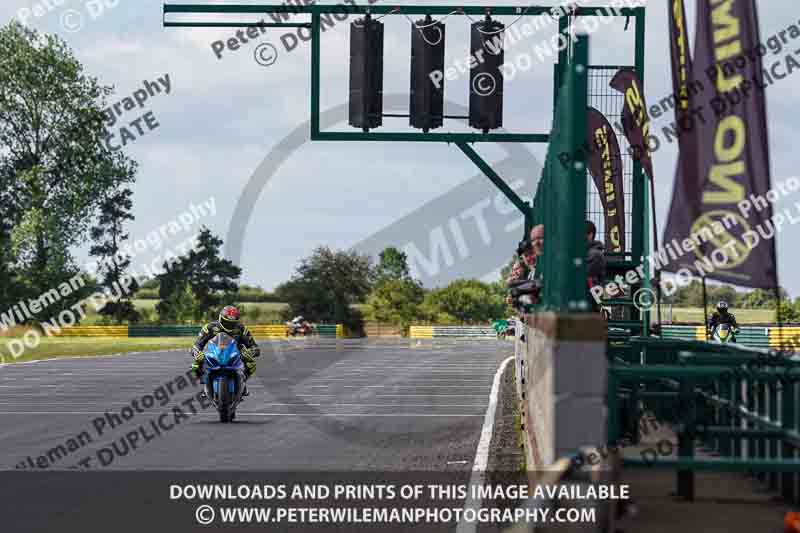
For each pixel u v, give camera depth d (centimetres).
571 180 1223
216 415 3297
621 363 1741
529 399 2012
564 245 1282
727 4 1441
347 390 4391
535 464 1501
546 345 1279
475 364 6706
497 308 15612
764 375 1339
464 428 2866
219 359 3092
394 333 15325
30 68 13112
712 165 1444
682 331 7825
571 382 1117
